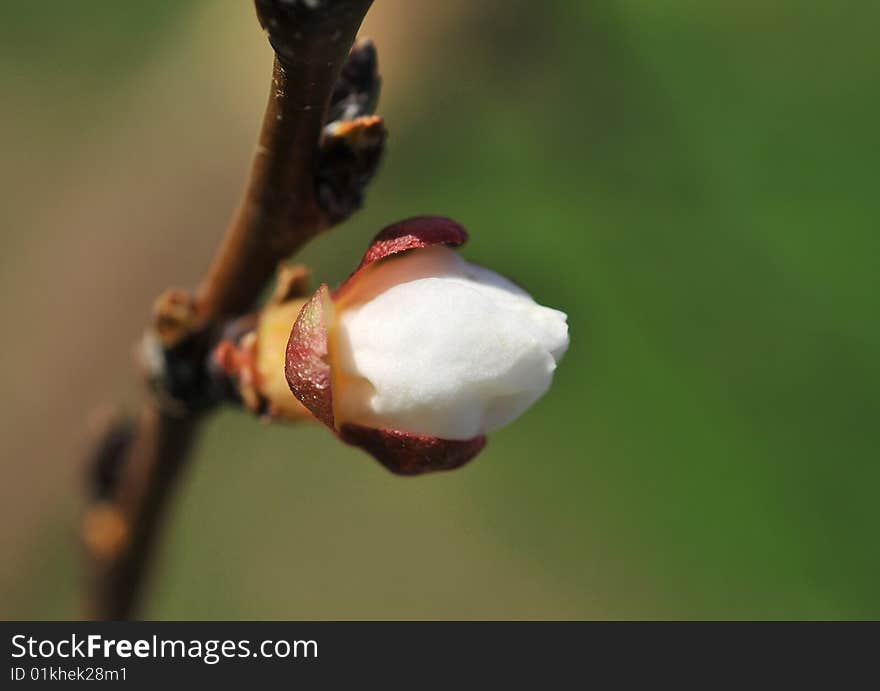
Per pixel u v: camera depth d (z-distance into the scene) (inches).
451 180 5.6
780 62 5.5
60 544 5.2
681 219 5.5
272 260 4.0
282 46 3.6
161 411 4.3
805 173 5.5
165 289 5.1
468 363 3.8
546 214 5.6
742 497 5.6
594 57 5.4
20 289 5.1
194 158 5.1
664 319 5.6
